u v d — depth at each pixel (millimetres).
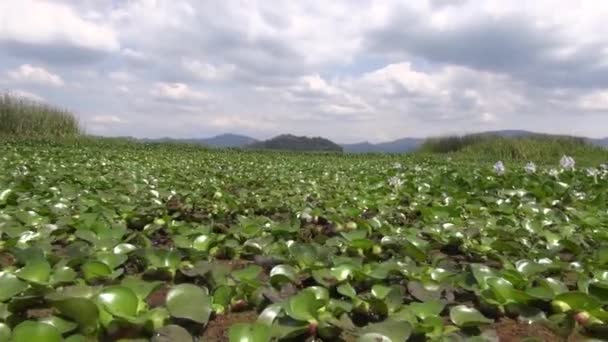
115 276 2572
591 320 2277
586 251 3516
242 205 5215
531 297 2340
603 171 8469
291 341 2086
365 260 3346
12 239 3180
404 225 4617
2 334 1802
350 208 4648
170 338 1872
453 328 2152
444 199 5480
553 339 2219
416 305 2270
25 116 22797
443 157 20203
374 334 1855
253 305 2461
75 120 24609
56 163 9242
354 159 17531
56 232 3541
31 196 4875
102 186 6062
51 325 1757
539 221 4297
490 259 3455
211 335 2191
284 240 3625
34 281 2264
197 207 5242
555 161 18438
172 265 2840
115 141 22703
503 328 2324
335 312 2213
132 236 3461
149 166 9961
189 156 15039
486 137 26625
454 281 2678
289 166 11836
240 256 3447
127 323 1971
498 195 6035
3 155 10516
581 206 5281
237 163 12438
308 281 2846
